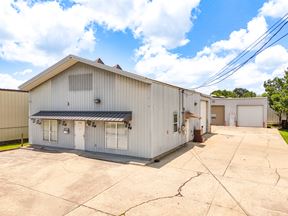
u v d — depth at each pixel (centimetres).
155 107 1023
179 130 1317
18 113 1653
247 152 1173
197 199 587
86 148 1184
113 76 1090
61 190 660
